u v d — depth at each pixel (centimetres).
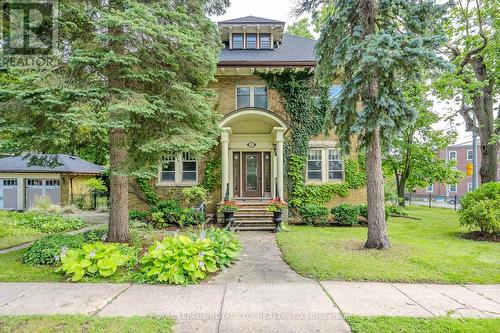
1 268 567
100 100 634
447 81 1286
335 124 808
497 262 625
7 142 620
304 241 838
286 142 1351
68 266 523
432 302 427
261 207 1240
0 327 339
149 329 338
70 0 630
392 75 684
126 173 655
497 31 1269
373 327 345
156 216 1097
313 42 1554
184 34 656
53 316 367
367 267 582
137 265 576
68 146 794
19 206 1881
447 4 679
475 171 1755
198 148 651
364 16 724
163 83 708
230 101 1358
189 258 532
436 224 1325
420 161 2255
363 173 1341
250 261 660
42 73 582
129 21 577
